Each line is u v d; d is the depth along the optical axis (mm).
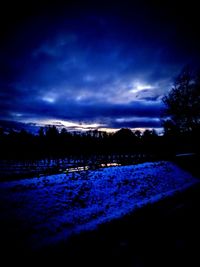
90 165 25578
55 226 8492
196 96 31453
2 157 45219
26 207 9594
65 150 49469
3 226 7715
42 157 44625
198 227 7750
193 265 5211
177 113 33281
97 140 62219
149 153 44000
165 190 16703
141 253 5949
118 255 5887
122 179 17109
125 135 68250
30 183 12844
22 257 5945
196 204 11281
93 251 6199
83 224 8914
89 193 13133
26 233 7605
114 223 8719
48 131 63219
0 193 10445
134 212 10289
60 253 6156
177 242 6570
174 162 27922
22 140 55219
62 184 13516
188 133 33781
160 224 8289
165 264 5297
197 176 23641
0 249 6355
